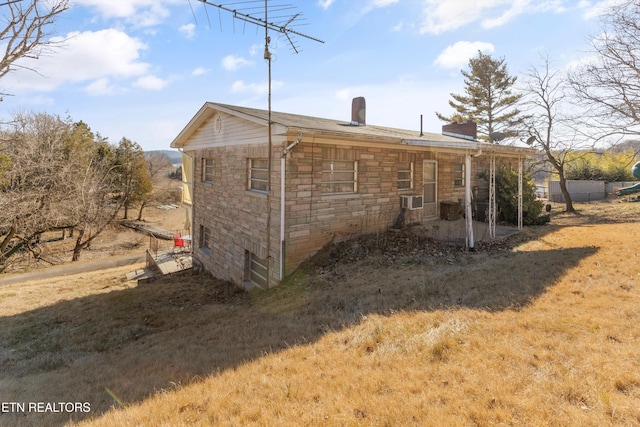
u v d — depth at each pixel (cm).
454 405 260
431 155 1141
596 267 588
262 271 898
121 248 2667
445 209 1174
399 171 1044
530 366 304
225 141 1062
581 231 1002
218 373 380
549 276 566
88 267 1903
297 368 358
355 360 359
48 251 2312
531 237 968
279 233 788
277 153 793
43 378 454
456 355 339
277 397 306
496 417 241
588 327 366
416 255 801
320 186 835
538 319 398
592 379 271
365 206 928
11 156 1727
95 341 630
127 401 338
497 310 443
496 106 2941
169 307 827
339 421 256
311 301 600
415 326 419
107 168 2705
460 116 3095
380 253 824
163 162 4947
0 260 1803
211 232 1181
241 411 289
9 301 983
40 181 1812
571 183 2434
